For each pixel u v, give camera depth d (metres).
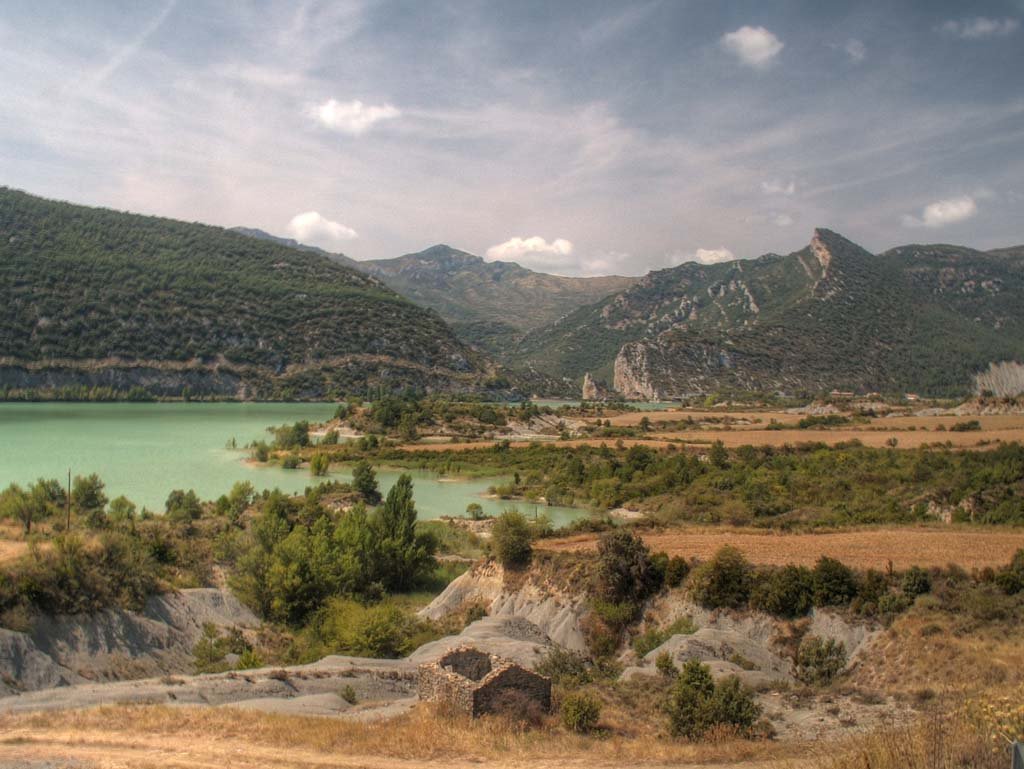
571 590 50.75
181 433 190.88
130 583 46.16
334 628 46.97
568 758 23.06
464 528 86.69
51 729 24.70
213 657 43.12
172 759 21.84
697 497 94.06
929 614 39.59
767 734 27.00
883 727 22.28
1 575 39.53
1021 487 79.19
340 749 23.17
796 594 43.75
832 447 130.75
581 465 124.44
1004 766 15.62
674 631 43.97
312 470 129.38
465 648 31.94
